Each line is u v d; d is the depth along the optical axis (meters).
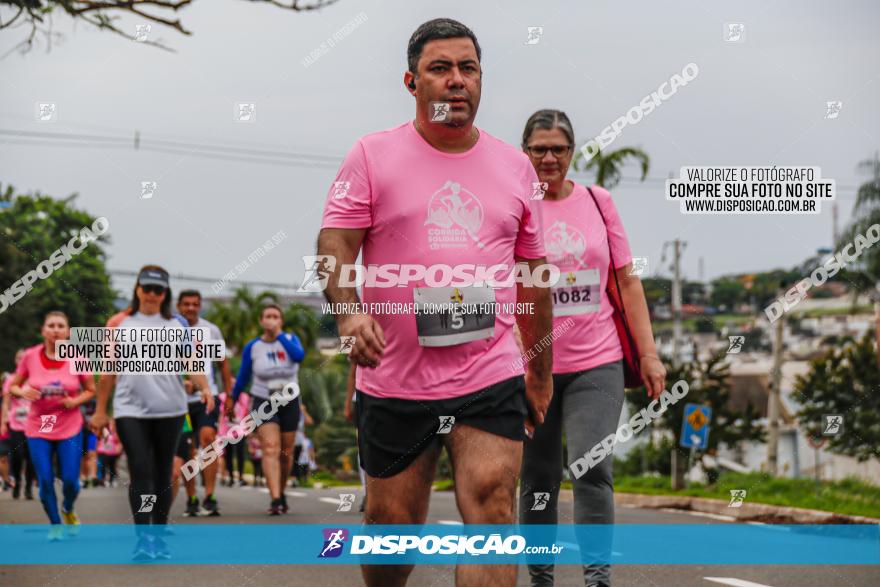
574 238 5.32
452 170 3.75
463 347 3.70
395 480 3.80
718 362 15.24
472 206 3.74
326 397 31.78
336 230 3.72
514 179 3.84
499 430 3.71
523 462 5.34
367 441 3.84
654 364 5.44
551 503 5.29
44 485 7.89
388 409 3.76
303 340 29.92
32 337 28.16
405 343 3.72
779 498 10.80
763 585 5.64
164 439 6.77
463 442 3.71
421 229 3.71
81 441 8.05
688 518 9.57
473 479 3.66
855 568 6.27
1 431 11.98
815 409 16.06
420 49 3.73
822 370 16.09
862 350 15.95
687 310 15.52
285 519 8.97
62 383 7.93
